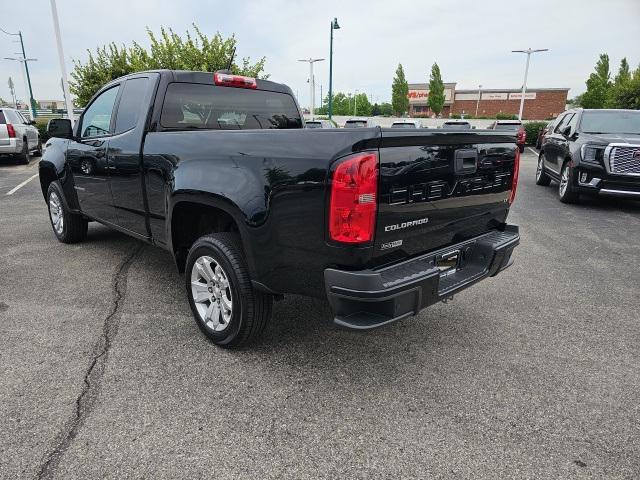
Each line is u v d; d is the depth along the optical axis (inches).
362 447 91.0
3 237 237.6
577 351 129.4
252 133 107.8
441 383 112.7
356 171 89.1
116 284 172.9
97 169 171.9
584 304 162.1
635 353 128.8
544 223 285.3
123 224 167.5
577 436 95.0
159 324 141.1
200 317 130.1
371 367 119.3
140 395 105.9
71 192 200.5
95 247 220.1
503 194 131.0
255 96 174.9
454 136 105.4
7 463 85.3
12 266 192.1
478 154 116.2
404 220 99.5
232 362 120.3
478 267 124.3
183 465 85.7
